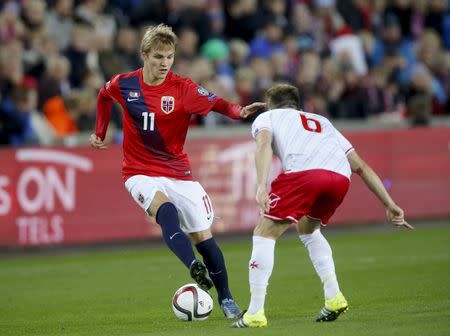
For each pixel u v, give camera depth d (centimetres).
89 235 4938
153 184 2686
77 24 5638
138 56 5906
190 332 2434
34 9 5691
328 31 6881
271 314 2816
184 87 2711
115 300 3284
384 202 2464
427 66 7038
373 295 3125
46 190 4841
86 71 5447
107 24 6072
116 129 5284
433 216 5700
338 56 6569
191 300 2675
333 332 2305
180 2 6250
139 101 2714
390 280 3484
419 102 5975
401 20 7362
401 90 6719
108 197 4988
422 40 7062
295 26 6700
